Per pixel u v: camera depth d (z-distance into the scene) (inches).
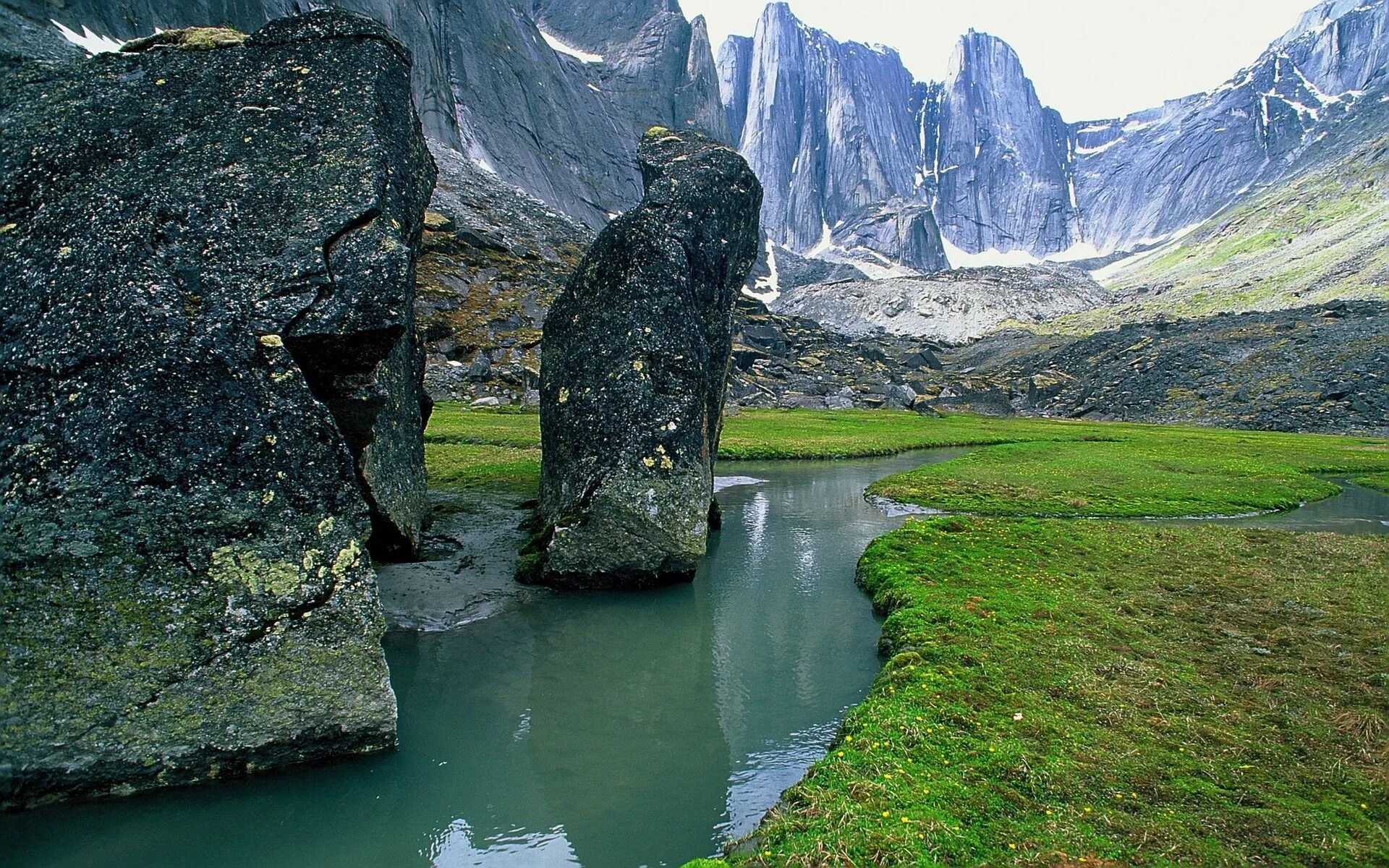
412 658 528.4
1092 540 840.3
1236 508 1199.6
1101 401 4050.2
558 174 6884.8
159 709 344.2
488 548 762.8
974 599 600.4
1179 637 527.8
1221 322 4953.3
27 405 339.9
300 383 378.3
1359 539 879.1
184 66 431.2
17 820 323.3
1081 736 372.2
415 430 778.2
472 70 6264.8
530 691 484.4
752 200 829.2
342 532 378.9
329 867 320.8
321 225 404.5
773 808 330.6
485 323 3245.6
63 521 333.1
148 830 334.0
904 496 1211.2
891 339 7037.4
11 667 323.9
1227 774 340.2
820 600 674.2
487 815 355.6
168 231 380.8
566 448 693.3
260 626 360.2
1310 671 465.1
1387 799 321.7
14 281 357.1
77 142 392.8
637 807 361.4
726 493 1295.5
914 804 312.8
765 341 4953.3
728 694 482.3
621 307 679.1
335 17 466.9
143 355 355.9
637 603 648.4
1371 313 4424.2
